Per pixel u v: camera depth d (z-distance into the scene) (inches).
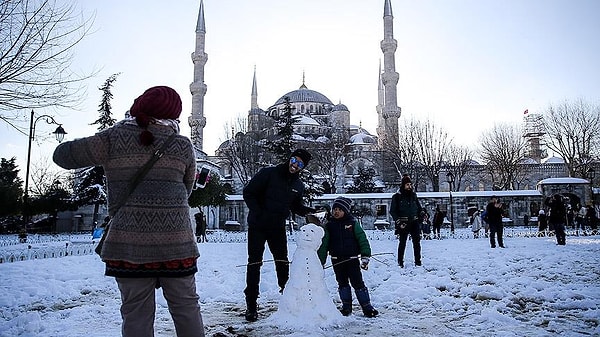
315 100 3767.2
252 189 232.7
